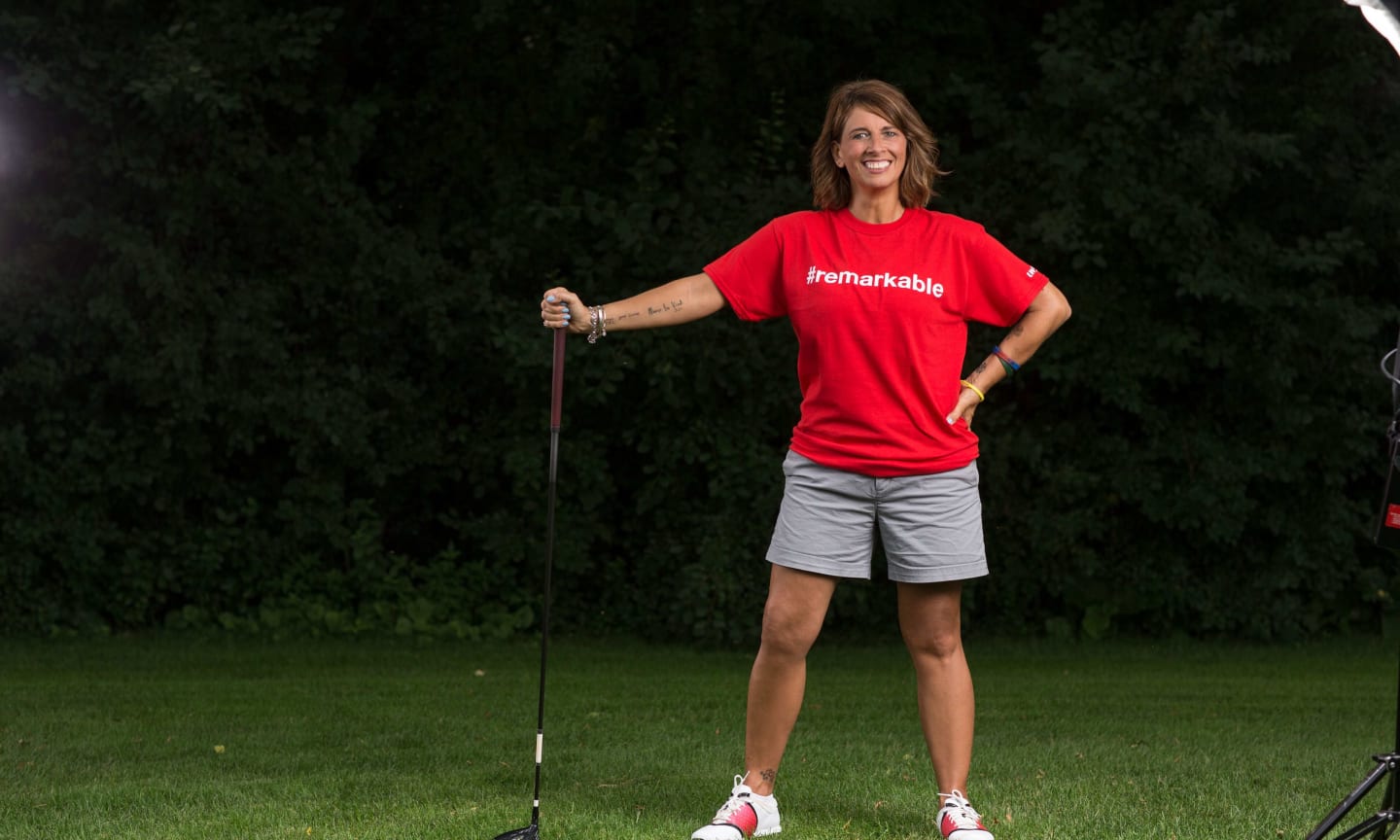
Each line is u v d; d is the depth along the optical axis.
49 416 9.80
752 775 4.12
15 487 9.78
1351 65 10.13
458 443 10.62
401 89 10.69
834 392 4.00
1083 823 4.20
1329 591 10.50
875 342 3.94
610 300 9.96
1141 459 10.37
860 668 8.94
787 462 4.15
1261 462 10.24
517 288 10.37
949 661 4.11
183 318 9.74
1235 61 9.62
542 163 10.43
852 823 4.21
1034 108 10.11
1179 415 10.59
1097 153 9.78
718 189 9.90
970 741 4.12
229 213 9.89
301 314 10.25
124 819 4.20
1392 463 3.39
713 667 8.95
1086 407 10.65
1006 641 10.34
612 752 5.50
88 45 9.42
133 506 10.16
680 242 9.80
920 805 4.48
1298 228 10.57
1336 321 10.00
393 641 9.92
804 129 10.52
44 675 8.13
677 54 10.27
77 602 9.98
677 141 10.48
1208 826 4.15
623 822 4.19
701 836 3.90
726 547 9.66
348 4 10.34
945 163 10.16
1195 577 10.62
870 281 3.95
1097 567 10.30
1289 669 9.11
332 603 10.23
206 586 10.15
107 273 9.58
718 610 9.60
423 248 10.38
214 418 9.95
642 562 10.29
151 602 10.21
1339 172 10.24
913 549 4.02
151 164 9.48
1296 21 10.02
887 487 4.01
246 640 9.81
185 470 10.08
